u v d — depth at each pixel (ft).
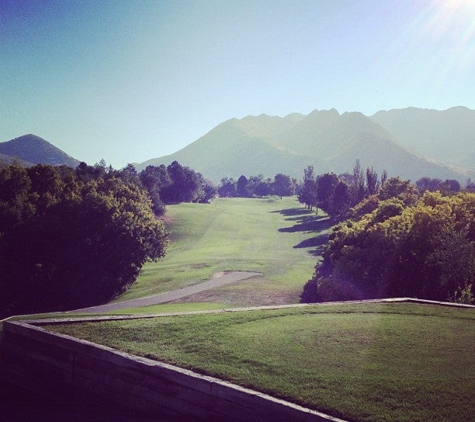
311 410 25.30
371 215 174.91
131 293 162.71
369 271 120.98
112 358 33.81
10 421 31.81
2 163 189.37
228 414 27.73
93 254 165.48
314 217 414.62
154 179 360.89
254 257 231.91
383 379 28.73
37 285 155.33
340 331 38.58
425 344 35.29
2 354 41.32
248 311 46.24
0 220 152.97
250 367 30.81
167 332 38.60
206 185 585.63
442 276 94.94
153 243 186.80
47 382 37.60
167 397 30.58
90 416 32.32
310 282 145.89
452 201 139.23
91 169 266.16
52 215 162.20
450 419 24.23
